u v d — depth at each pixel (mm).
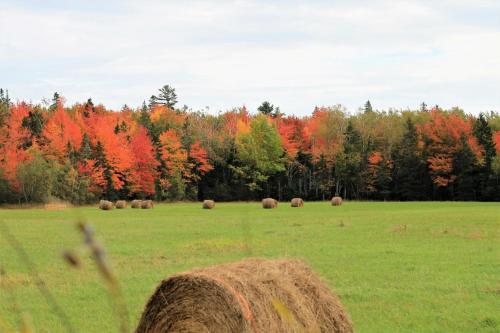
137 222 46844
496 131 107562
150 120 114375
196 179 100562
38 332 12633
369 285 18297
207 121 123062
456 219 46344
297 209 66062
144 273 20812
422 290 17469
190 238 33469
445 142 93438
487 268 21672
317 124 105375
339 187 103188
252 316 7434
